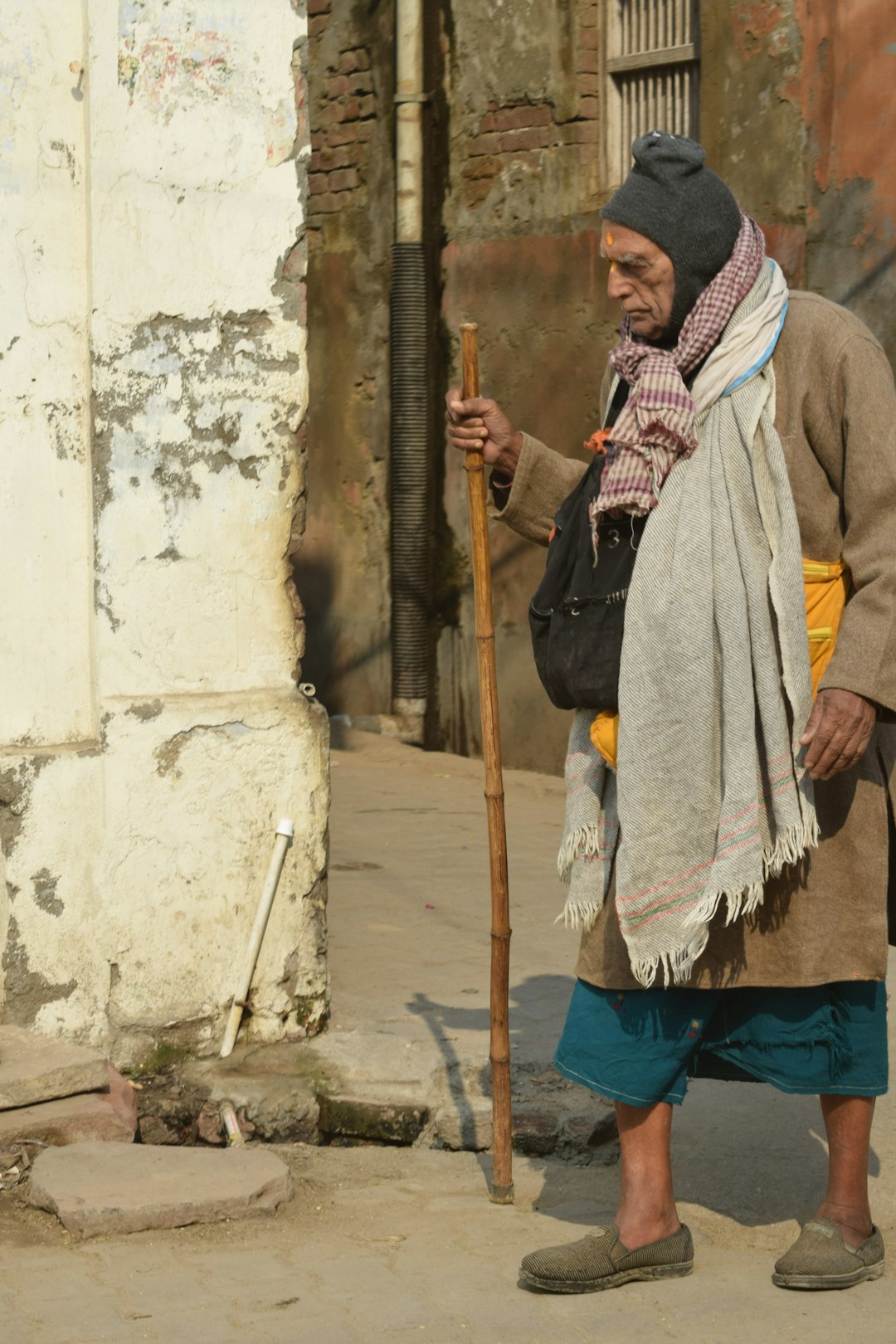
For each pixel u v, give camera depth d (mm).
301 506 5820
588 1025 4031
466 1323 3721
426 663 13805
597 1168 4980
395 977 6695
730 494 3838
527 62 12680
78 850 5406
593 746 4094
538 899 8383
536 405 12766
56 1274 4008
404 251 13453
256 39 5625
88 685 5465
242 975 5723
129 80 5395
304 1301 3844
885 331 10297
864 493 3797
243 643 5734
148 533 5516
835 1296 3920
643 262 3953
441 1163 5066
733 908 3719
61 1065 4953
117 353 5422
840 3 10438
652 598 3832
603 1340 3639
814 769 3746
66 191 5324
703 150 3990
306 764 5836
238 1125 5262
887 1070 4043
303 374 5781
